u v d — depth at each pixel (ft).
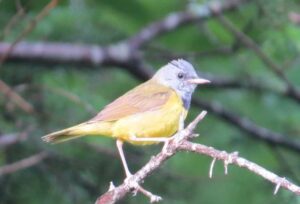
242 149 54.49
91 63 49.01
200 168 54.34
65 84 50.03
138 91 33.99
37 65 49.14
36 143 45.44
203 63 56.95
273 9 46.47
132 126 32.24
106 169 46.57
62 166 46.16
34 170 45.88
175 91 34.94
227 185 53.93
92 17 51.55
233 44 50.70
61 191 46.16
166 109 32.91
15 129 44.98
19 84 49.01
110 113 32.12
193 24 53.06
